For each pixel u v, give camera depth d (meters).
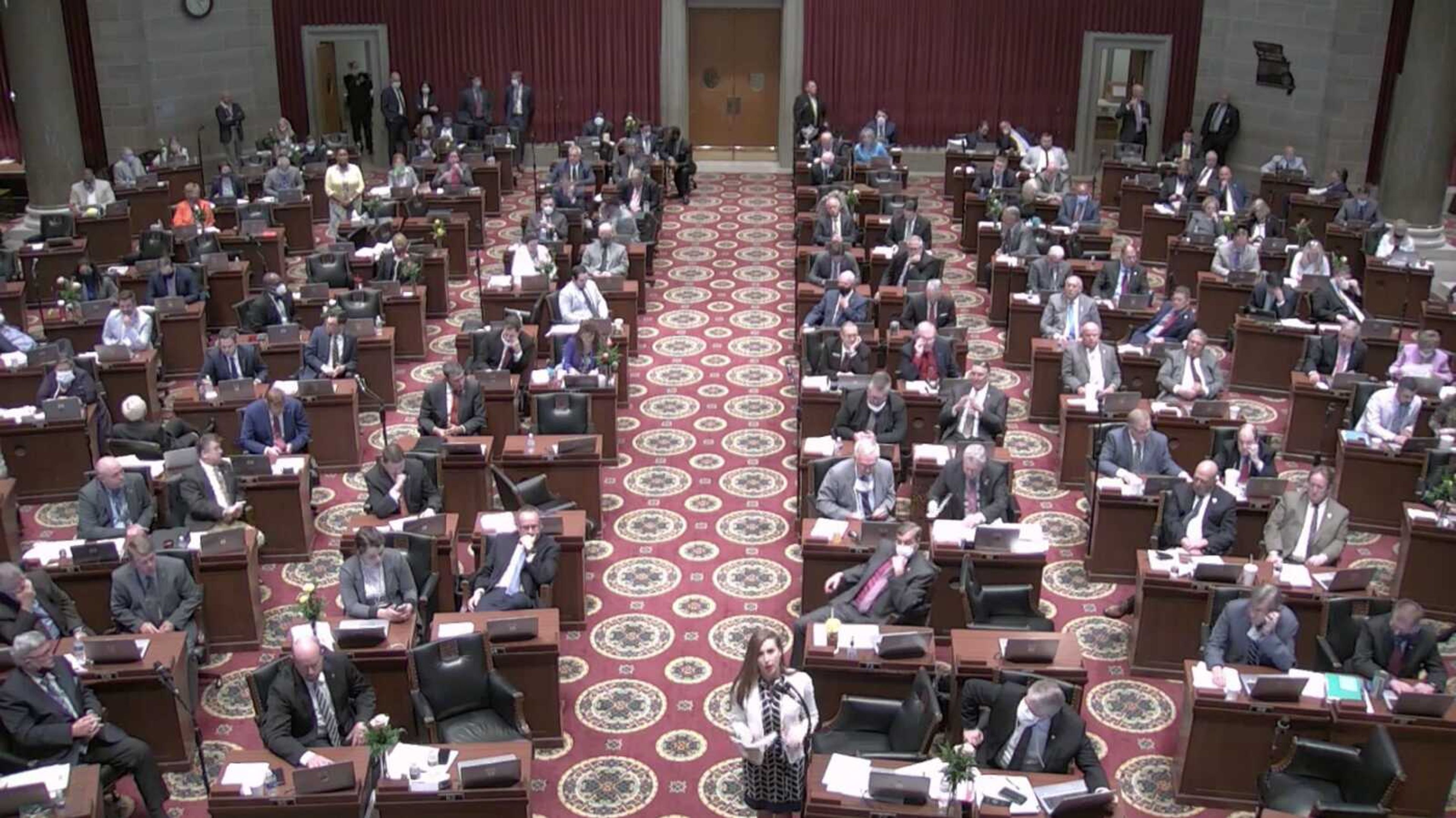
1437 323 15.54
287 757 7.72
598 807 8.46
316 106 26.80
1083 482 12.95
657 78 26.67
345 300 15.15
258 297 15.36
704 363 16.08
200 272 16.17
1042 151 22.89
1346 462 12.20
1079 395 13.33
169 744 8.77
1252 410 14.84
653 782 8.72
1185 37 25.83
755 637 7.21
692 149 26.98
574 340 13.62
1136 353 13.90
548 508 11.12
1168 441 12.45
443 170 21.70
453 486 11.70
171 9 24.00
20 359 13.77
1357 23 23.12
